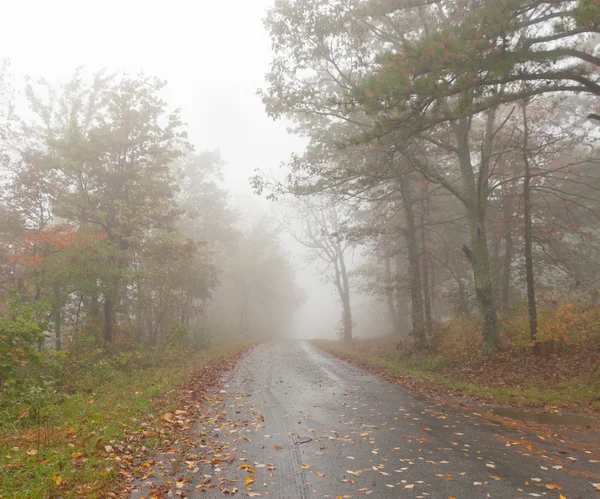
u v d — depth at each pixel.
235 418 8.20
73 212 18.81
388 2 11.52
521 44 9.45
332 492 4.63
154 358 17.98
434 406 9.04
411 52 9.50
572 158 21.80
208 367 16.31
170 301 22.59
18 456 5.58
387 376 13.63
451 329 17.78
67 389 11.66
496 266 21.70
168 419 7.78
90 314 18.69
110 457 5.67
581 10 7.72
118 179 19.98
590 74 10.32
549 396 9.30
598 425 7.16
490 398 9.67
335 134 17.66
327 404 9.41
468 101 9.77
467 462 5.42
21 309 11.35
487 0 9.06
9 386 9.44
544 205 21.98
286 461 5.66
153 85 20.52
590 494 4.37
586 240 22.06
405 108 10.12
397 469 5.24
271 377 13.84
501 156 18.17
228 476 5.15
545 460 5.43
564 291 21.47
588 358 11.51
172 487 4.83
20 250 18.17
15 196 18.91
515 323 15.30
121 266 18.59
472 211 15.22
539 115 17.75
